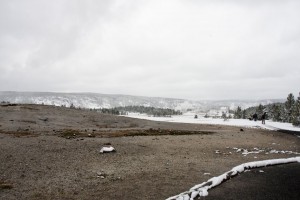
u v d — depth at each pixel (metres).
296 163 14.55
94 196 8.78
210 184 10.22
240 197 9.23
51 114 33.47
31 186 9.40
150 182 10.31
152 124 36.50
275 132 31.81
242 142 21.64
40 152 13.71
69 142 16.59
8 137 17.36
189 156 15.11
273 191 9.88
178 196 8.70
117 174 11.16
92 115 36.94
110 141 18.05
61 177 10.45
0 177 10.03
